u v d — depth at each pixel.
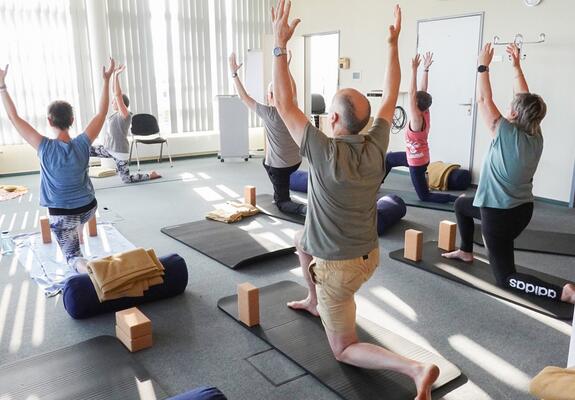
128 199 6.25
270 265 4.05
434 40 7.27
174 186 7.03
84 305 3.08
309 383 2.46
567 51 5.79
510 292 3.46
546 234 4.84
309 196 2.21
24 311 3.25
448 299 3.42
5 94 3.26
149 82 8.65
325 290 2.26
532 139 3.12
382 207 5.02
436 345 2.83
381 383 2.39
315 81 10.77
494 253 3.47
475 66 6.82
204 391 1.78
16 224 5.21
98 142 8.05
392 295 3.48
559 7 5.80
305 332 2.89
